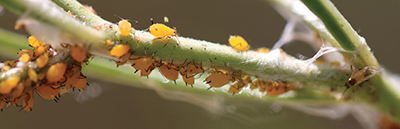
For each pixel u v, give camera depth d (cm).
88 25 6
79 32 6
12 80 6
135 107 13
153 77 7
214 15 13
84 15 6
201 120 11
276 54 7
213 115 10
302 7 7
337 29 6
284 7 8
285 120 10
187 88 7
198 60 6
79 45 6
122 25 6
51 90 6
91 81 11
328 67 7
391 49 12
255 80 7
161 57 6
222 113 10
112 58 6
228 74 7
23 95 6
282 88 7
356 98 7
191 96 9
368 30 12
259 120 10
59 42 6
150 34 6
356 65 7
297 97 7
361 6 13
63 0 6
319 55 7
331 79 7
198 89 7
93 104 13
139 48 6
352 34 6
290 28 9
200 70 6
